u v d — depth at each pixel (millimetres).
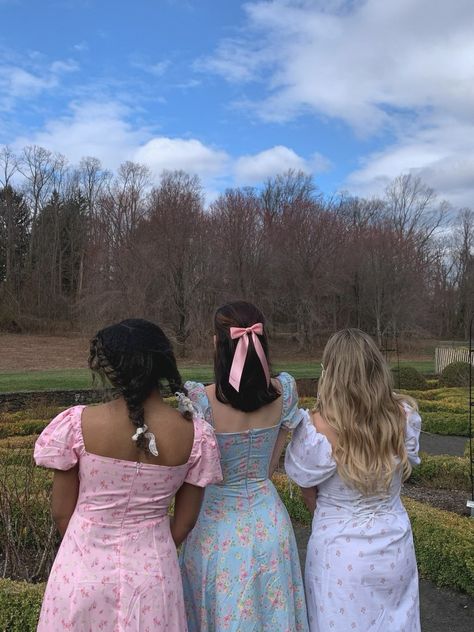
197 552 2023
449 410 12203
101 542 1688
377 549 2062
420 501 5980
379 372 2146
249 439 2043
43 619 1698
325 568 2080
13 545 3539
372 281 35500
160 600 1688
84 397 13750
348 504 2145
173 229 29031
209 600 1986
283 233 34656
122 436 1682
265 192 44656
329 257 34906
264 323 2121
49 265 47688
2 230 49156
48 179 51625
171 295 28000
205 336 26656
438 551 4035
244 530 2020
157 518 1758
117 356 1692
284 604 2004
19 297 44844
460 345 23016
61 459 1686
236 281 30625
